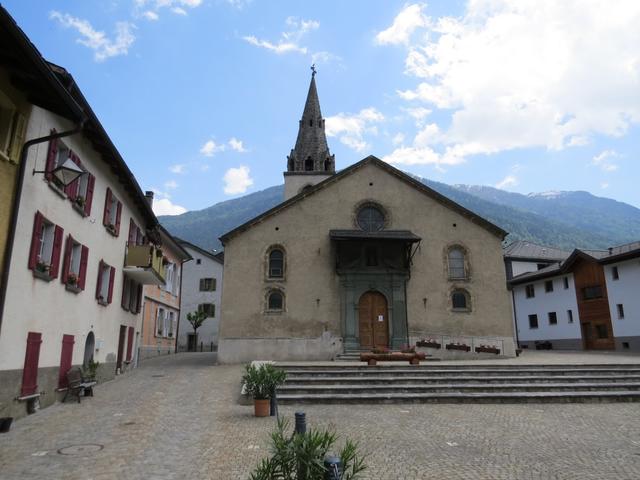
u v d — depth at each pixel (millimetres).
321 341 25328
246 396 13461
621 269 34781
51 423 10531
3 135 10000
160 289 33625
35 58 8719
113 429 10031
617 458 8305
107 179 17141
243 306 25547
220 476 7090
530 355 29469
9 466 7430
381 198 27609
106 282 17953
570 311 40031
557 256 49594
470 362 21891
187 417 11375
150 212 22641
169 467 7488
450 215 27562
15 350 10586
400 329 25719
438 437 9789
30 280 11266
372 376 16453
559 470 7621
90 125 13477
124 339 21156
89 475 7039
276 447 4855
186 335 49281
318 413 12375
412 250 27016
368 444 9188
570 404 13906
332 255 26516
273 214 26891
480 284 26672
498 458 8273
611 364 17859
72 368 14180
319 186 27453
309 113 43594
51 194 12297
